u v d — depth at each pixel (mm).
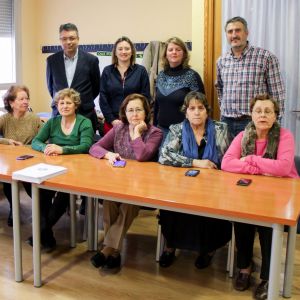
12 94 3543
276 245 1775
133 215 2686
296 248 2986
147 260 2859
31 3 5410
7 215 3744
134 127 2912
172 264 2803
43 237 2998
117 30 4945
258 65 3051
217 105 3658
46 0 5387
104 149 2967
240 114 3141
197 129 2771
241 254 2443
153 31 4711
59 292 2441
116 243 2648
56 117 3322
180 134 2787
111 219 2688
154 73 4375
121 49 3473
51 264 2791
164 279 2605
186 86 3283
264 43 3469
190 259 2883
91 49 5148
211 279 2605
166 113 3350
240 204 1904
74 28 3521
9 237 3242
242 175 2457
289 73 3438
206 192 2098
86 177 2383
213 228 2500
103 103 3621
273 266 1801
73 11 5211
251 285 2529
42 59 5551
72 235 3053
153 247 3072
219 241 2549
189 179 2354
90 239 2990
